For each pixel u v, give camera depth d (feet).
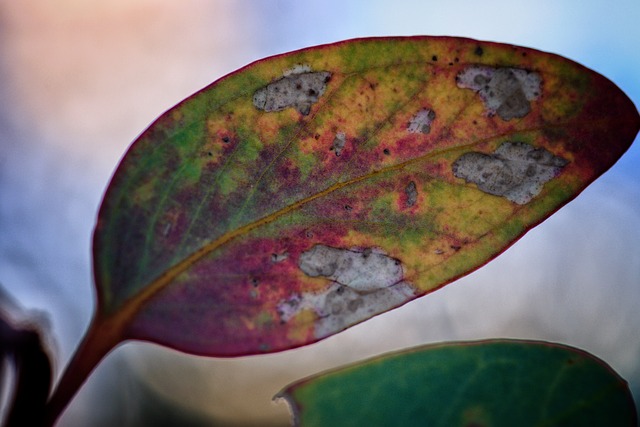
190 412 1.65
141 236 0.50
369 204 0.52
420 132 0.52
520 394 0.50
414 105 0.52
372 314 0.51
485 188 0.52
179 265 0.50
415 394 0.50
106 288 0.49
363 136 0.52
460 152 0.52
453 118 0.52
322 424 0.50
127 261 0.50
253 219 0.51
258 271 0.51
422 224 0.52
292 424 0.50
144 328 0.49
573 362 0.51
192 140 0.51
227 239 0.51
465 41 0.51
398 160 0.52
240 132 0.52
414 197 0.52
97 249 0.50
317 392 0.50
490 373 0.51
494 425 0.50
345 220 0.52
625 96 0.51
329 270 0.51
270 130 0.52
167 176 0.51
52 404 0.47
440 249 0.51
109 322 0.49
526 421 0.50
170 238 0.50
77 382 0.47
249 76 0.52
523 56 0.51
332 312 0.51
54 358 0.47
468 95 0.52
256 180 0.52
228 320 0.50
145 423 1.64
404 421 0.50
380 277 0.51
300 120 0.52
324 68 0.52
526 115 0.51
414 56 0.52
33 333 0.46
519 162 0.51
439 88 0.52
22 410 0.46
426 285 0.51
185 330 0.50
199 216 0.51
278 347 0.50
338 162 0.52
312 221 0.52
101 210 0.50
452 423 0.50
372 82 0.52
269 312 0.51
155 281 0.50
